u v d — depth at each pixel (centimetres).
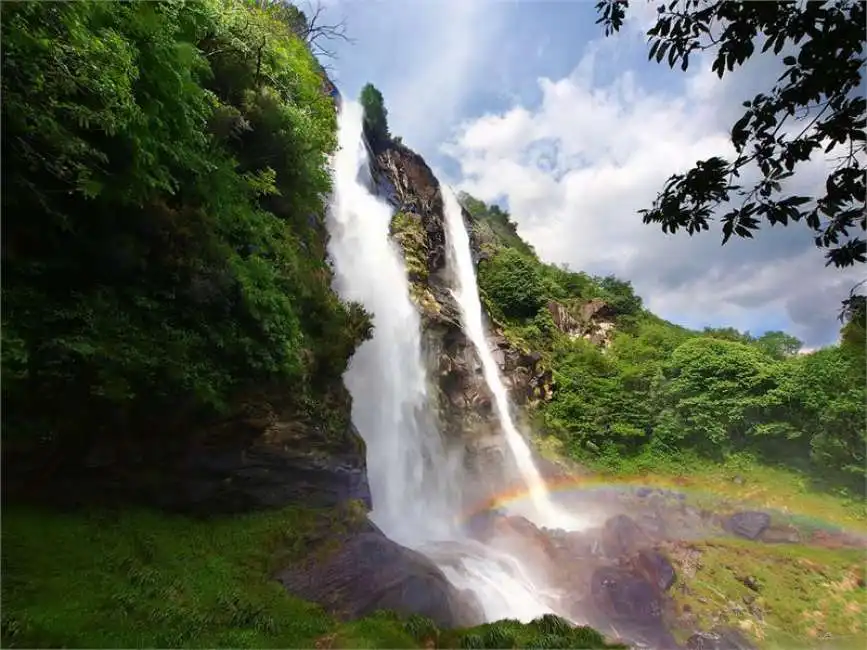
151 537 835
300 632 779
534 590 1678
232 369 982
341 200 2786
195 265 923
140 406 819
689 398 3534
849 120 429
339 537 1080
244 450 1029
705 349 3706
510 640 861
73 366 712
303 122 1439
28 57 596
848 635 1841
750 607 1955
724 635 1762
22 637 578
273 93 1363
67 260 734
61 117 664
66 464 773
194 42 1088
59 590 662
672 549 2255
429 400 2583
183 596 754
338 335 1333
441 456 2520
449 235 4047
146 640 645
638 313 5241
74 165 652
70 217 725
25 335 668
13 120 590
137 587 731
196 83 976
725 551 2303
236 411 996
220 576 834
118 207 784
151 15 792
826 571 2172
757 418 3319
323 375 1298
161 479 907
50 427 711
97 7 688
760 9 428
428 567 1184
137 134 752
